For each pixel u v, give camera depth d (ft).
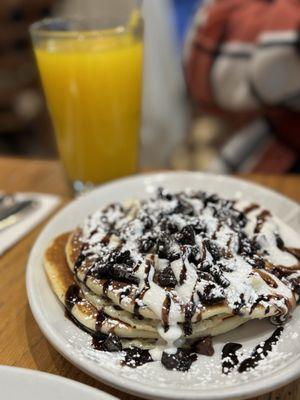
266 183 0.94
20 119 2.44
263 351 0.51
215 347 0.52
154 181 0.84
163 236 0.58
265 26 1.15
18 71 2.34
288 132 1.25
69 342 0.51
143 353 0.51
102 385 0.52
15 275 0.70
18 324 0.61
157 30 1.92
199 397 0.43
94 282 0.55
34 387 0.45
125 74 0.86
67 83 0.84
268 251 0.61
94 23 0.95
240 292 0.52
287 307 0.52
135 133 0.95
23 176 1.03
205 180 0.84
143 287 0.53
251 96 1.19
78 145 0.91
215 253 0.56
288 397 0.50
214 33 1.25
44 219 0.85
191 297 0.52
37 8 2.21
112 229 0.64
